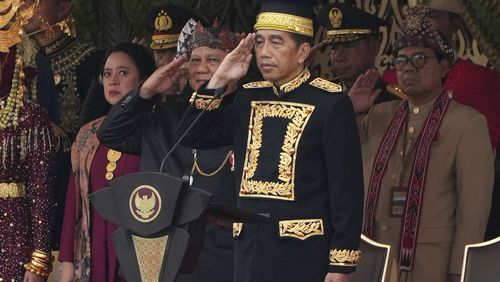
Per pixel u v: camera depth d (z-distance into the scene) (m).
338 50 22.69
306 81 16.34
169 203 13.62
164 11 22.78
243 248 16.23
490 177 19.66
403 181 20.08
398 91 21.88
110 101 20.78
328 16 22.78
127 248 13.91
